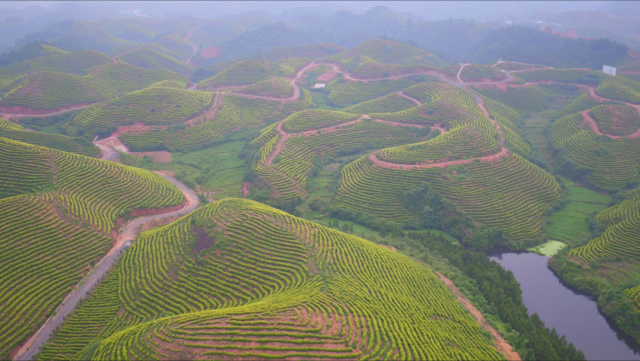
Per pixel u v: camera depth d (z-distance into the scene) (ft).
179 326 178.50
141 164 443.32
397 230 328.29
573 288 264.72
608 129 445.37
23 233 264.52
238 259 246.47
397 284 232.94
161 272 249.55
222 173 447.42
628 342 221.25
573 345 209.26
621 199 348.59
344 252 256.32
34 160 338.75
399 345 180.34
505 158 401.08
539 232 326.03
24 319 216.74
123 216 321.73
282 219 283.59
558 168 429.38
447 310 220.43
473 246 314.35
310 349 168.35
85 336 210.59
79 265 261.44
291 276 232.32
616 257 278.26
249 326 176.24
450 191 358.84
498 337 211.00
